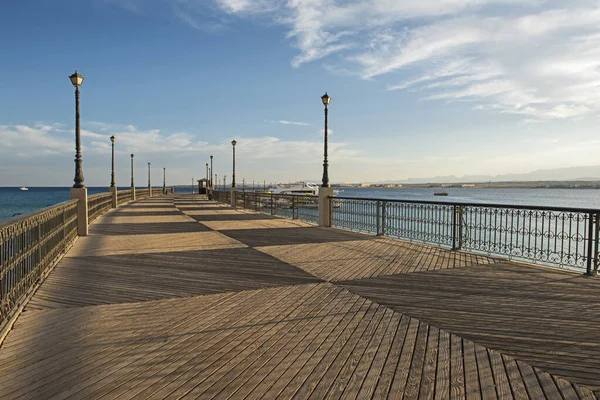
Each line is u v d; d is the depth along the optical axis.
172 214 17.91
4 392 2.42
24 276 4.46
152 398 2.35
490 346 3.14
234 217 16.44
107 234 10.60
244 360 2.89
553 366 2.79
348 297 4.58
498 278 5.54
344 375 2.65
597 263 5.64
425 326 3.59
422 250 8.00
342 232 11.13
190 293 4.78
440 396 2.38
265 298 4.55
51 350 3.08
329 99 12.44
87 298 4.57
